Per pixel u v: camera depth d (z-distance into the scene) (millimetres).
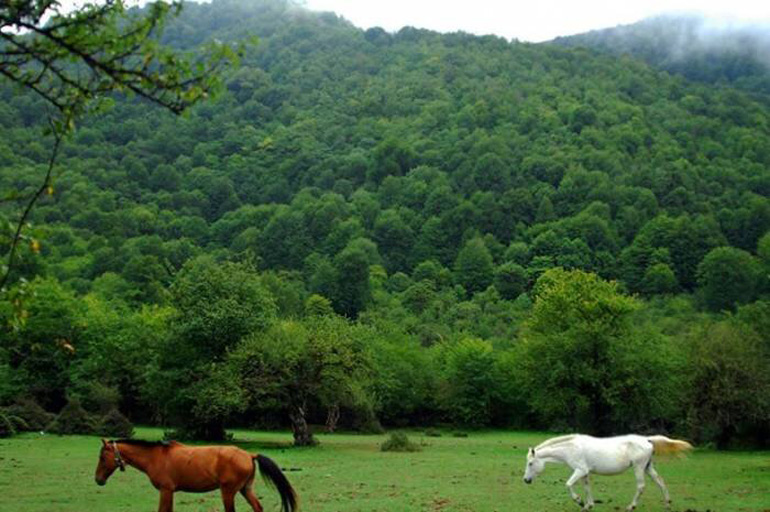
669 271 110938
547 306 47562
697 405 44156
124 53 6996
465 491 21781
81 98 7207
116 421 46750
